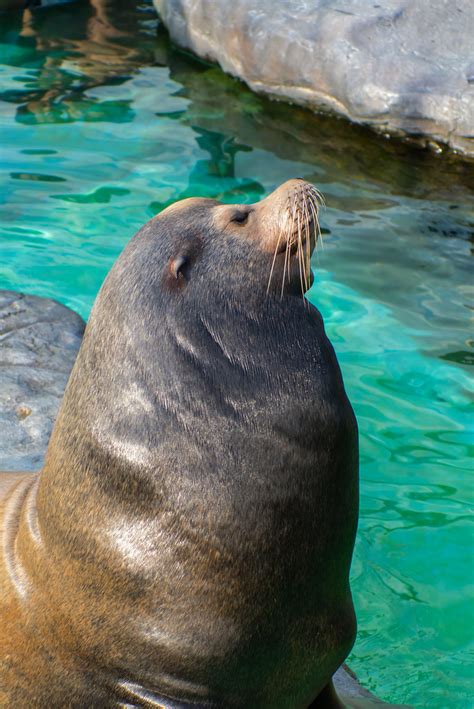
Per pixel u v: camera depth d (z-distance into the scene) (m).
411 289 19.14
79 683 9.18
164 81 27.77
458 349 17.73
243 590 8.83
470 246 20.23
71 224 21.45
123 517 8.83
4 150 24.09
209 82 27.64
